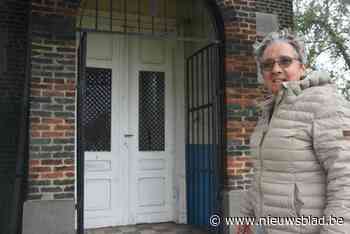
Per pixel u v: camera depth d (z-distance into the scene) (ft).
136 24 20.42
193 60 20.22
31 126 14.39
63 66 14.93
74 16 15.24
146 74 20.74
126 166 19.97
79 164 14.15
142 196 20.20
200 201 19.42
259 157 6.69
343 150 5.68
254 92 17.63
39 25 14.79
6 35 16.53
